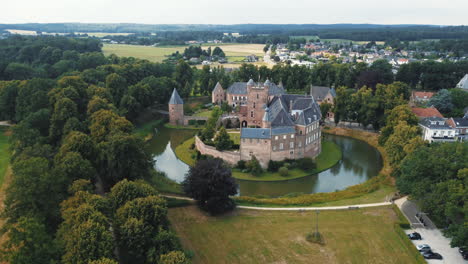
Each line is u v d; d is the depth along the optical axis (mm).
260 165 114375
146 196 69688
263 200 89812
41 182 63938
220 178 81688
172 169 117688
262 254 67500
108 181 89625
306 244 70375
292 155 118438
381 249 68312
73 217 58094
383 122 149000
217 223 78625
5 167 100438
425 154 80312
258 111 146750
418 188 74875
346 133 157500
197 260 65312
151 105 191375
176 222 78688
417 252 64938
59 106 115438
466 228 60594
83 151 87250
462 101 164500
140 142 99375
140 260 60812
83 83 150500
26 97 129625
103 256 51812
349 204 87312
